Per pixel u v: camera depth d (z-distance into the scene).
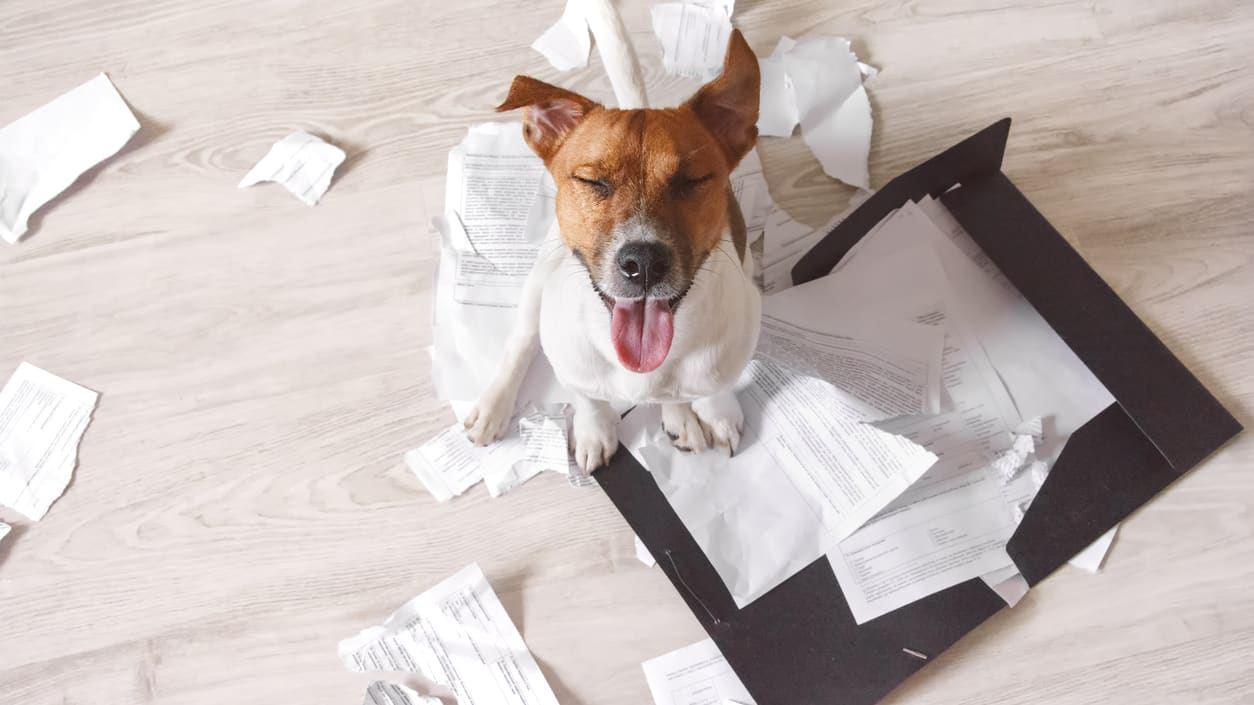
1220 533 1.66
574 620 1.66
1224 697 1.58
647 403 1.65
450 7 2.08
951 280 1.83
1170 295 1.83
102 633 1.68
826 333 1.75
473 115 2.00
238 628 1.68
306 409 1.80
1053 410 1.74
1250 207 1.88
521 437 1.75
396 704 1.63
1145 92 1.97
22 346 1.87
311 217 1.94
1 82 2.05
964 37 2.03
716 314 1.34
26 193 1.96
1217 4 2.03
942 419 1.74
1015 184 1.93
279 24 2.08
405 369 1.83
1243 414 1.74
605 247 1.18
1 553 1.73
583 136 1.22
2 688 1.65
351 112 2.02
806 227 1.89
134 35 2.08
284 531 1.73
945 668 1.61
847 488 1.68
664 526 1.68
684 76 2.01
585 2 1.53
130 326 1.87
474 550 1.71
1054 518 1.66
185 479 1.77
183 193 1.96
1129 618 1.62
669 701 1.62
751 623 1.62
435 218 1.91
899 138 1.97
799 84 1.98
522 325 1.68
